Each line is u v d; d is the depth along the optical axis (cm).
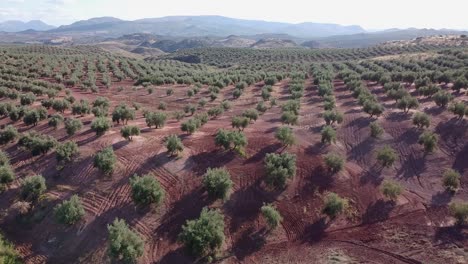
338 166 2395
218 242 1747
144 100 4859
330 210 2003
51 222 1966
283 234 1917
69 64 7312
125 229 1752
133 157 2477
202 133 2984
